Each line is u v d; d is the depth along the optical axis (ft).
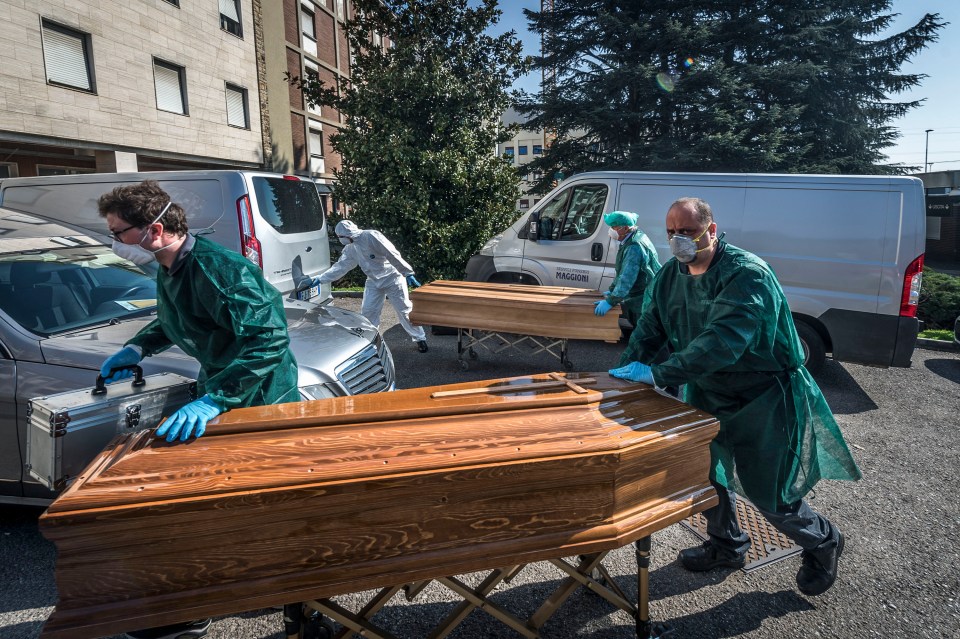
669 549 9.64
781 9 56.95
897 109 63.82
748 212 18.93
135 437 5.76
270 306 6.50
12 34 32.81
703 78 52.21
